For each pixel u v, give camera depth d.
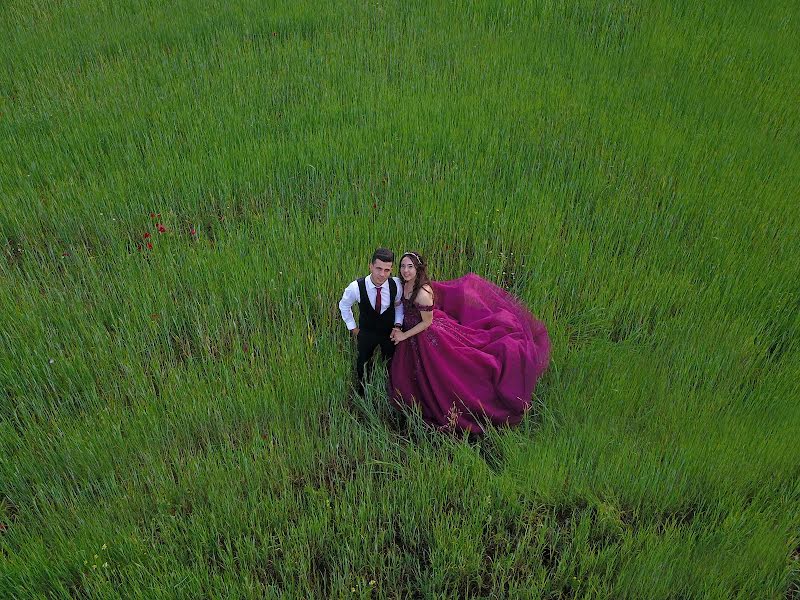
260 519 4.75
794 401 5.60
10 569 4.26
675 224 7.77
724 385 5.75
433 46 11.35
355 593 4.33
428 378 5.51
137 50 11.38
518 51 11.26
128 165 8.41
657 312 6.56
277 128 9.10
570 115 9.62
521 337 5.76
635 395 5.63
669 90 10.47
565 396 5.63
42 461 5.05
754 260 7.11
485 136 8.94
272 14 12.39
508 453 5.23
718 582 4.30
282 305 6.46
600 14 12.42
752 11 13.14
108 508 4.69
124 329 6.21
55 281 6.80
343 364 5.93
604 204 8.02
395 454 5.38
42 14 12.73
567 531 4.75
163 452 5.24
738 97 10.42
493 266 6.95
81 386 5.72
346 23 12.09
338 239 7.23
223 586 4.27
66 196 7.82
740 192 8.18
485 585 4.46
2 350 5.86
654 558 4.38
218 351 6.19
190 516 4.71
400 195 7.94
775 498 4.88
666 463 5.01
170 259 6.90
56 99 9.84
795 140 9.59
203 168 8.33
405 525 4.75
